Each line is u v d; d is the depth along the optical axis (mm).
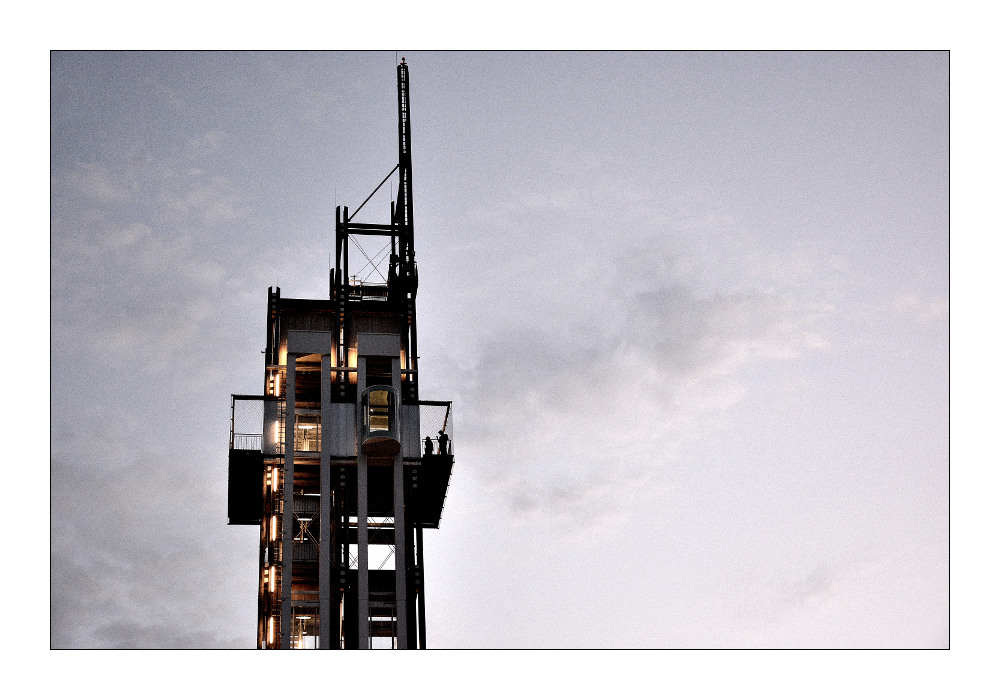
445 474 107438
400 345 110688
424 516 110188
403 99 124562
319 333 110188
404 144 122250
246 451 105438
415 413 108750
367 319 111438
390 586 103750
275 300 110875
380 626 102562
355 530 107500
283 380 109188
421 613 103500
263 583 102875
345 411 107688
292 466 105000
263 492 105125
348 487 106188
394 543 104875
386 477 107438
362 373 108625
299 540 103750
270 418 107000
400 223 117750
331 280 114688
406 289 113625
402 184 119938
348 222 117062
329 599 101000
